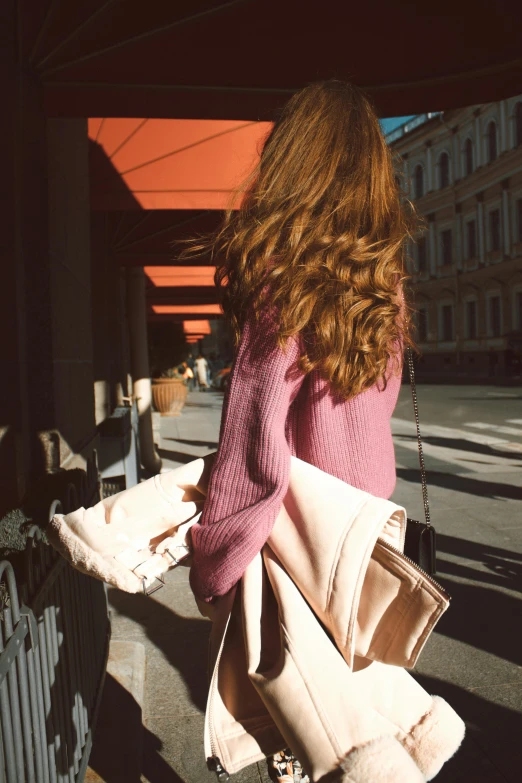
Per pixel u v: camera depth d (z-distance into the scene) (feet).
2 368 9.77
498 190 126.82
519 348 119.85
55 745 5.82
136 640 11.26
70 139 13.29
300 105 4.03
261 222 3.74
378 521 3.51
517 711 8.70
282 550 3.64
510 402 59.31
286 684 3.44
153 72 11.07
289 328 3.46
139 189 18.01
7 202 9.86
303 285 3.54
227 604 3.72
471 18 10.49
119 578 3.71
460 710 8.74
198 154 17.87
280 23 10.58
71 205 13.28
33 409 10.76
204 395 87.92
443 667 9.93
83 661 7.36
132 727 8.32
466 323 139.64
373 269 3.70
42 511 8.54
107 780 7.27
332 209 3.73
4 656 4.29
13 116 9.89
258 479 3.49
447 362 145.07
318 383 3.76
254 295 3.64
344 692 3.44
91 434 14.93
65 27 10.23
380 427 3.93
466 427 39.96
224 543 3.47
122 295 32.53
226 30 10.62
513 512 18.98
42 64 10.63
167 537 3.94
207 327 79.51
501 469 25.58
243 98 11.75
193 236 23.24
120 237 23.67
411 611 3.50
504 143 123.03
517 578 13.61
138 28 10.37
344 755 3.28
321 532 3.55
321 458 3.80
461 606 12.24
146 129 17.90
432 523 17.89
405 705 3.74
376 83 11.71
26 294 10.69
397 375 4.11
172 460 31.42
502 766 7.55
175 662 10.43
